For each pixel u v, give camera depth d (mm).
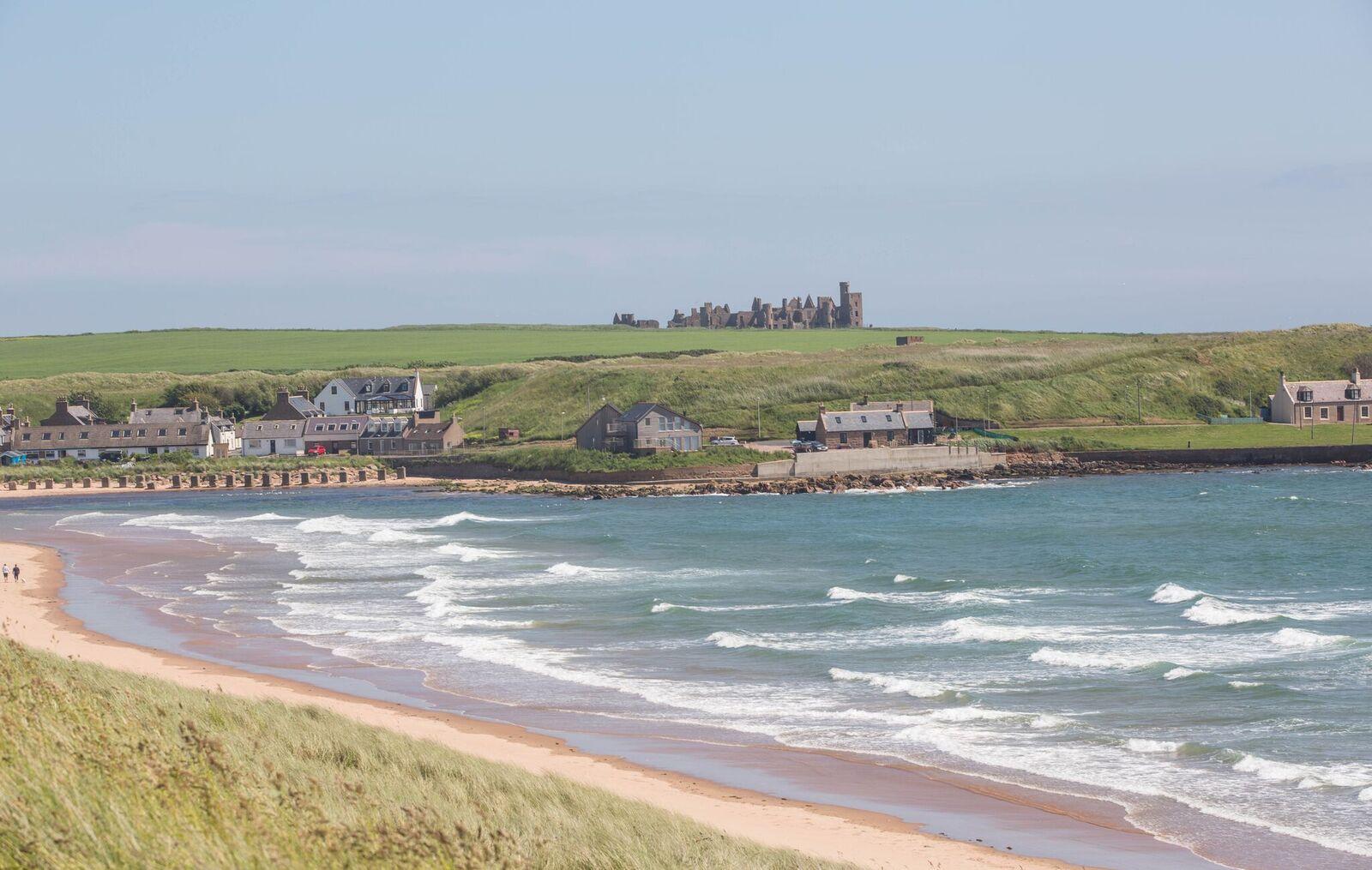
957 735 44719
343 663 59844
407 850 19891
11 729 22359
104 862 17297
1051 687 51094
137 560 102688
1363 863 31625
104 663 58000
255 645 64375
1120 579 80875
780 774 40812
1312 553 91062
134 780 20344
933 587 79125
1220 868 31703
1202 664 54000
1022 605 71500
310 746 34938
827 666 56531
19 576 91688
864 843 33656
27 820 17922
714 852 28797
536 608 73938
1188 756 41281
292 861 18484
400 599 78500
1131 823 35219
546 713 49688
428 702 51875
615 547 104688
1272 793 37219
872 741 44531
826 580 82938
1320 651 56094
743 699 51219
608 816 31516
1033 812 36438
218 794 20422
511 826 27969
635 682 54594
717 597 76312
